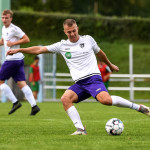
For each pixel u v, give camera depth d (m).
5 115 32.44
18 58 29.66
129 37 95.00
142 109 20.00
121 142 17.08
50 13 86.94
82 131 19.75
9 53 19.19
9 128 23.30
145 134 20.38
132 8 130.88
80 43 19.56
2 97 51.62
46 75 54.34
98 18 92.00
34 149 15.29
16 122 26.81
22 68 30.19
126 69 83.44
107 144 16.50
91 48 19.73
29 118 29.92
